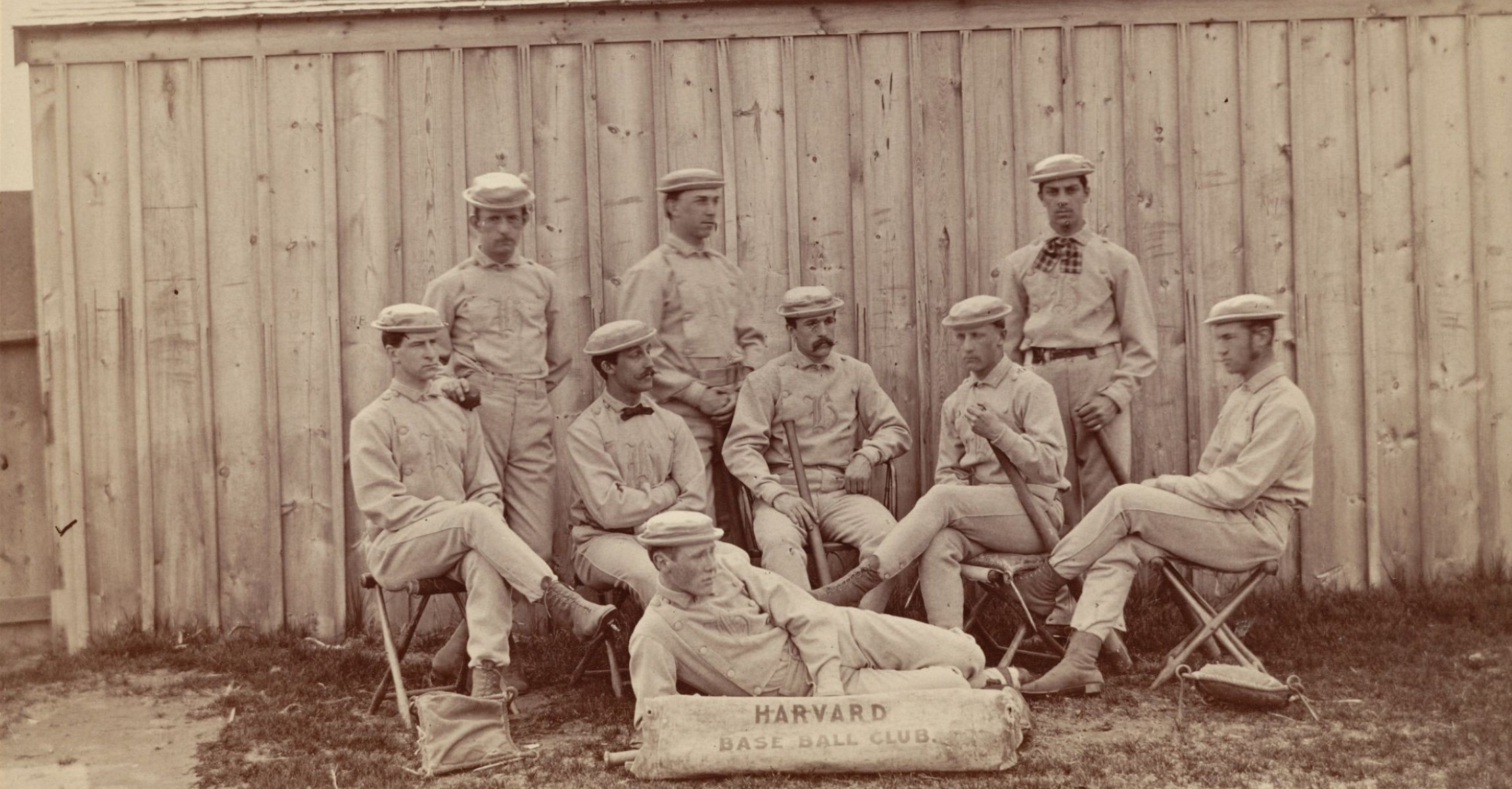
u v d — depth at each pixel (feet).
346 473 21.49
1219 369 21.77
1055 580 17.92
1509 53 21.74
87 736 17.22
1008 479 18.75
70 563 21.42
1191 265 21.74
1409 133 21.74
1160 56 21.71
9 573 21.84
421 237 21.58
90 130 21.42
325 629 21.49
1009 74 21.71
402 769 15.48
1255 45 21.67
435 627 21.59
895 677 15.93
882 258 21.80
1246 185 21.67
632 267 20.99
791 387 20.40
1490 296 21.86
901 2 21.65
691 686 16.96
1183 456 21.81
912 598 20.44
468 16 21.50
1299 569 21.84
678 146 21.71
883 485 21.47
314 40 21.42
